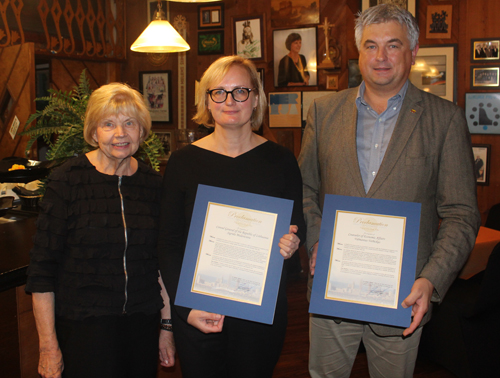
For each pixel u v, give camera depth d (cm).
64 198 135
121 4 465
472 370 228
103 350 133
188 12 450
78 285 133
